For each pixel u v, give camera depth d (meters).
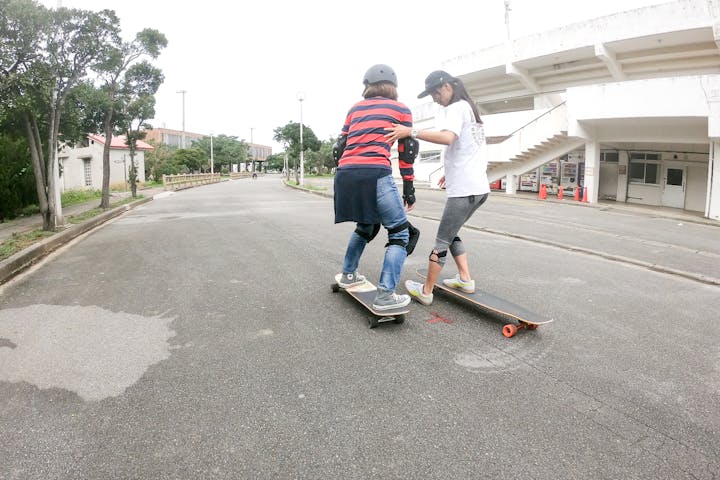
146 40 15.89
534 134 20.62
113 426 2.36
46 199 9.14
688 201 18.22
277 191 26.22
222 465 2.07
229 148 73.25
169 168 45.16
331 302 4.38
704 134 15.73
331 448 2.19
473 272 5.60
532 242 8.07
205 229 9.58
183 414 2.47
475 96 27.67
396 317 3.78
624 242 8.67
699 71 18.94
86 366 3.04
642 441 2.26
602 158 21.31
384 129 3.67
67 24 8.77
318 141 32.03
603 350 3.35
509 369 3.03
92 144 33.66
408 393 2.70
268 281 5.14
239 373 2.94
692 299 4.68
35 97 8.56
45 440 2.24
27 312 4.15
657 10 17.17
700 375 2.97
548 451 2.17
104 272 5.69
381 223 3.90
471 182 3.82
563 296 4.69
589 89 16.95
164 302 4.40
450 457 2.13
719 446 2.22
